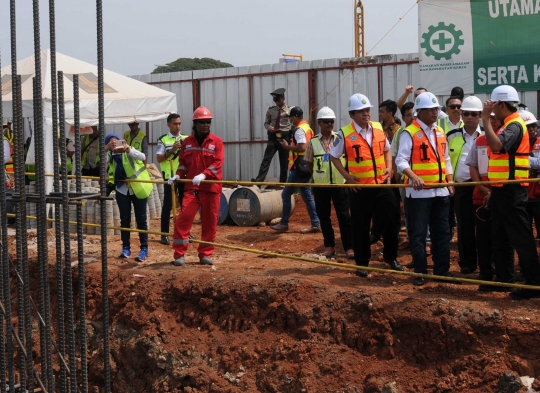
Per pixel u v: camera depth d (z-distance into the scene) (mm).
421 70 13633
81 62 14609
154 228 12656
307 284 7645
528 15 12789
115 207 11859
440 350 6531
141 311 8312
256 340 7508
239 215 12547
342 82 15797
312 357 7027
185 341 7879
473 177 7551
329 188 9391
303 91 16234
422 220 7578
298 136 11219
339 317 7148
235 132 17250
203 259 9156
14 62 5551
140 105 14297
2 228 5809
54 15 5371
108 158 9555
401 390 6453
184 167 9086
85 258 9617
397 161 7562
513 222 6738
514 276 7262
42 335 5766
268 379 7109
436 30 13445
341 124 15875
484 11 13086
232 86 17188
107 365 5766
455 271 8477
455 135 8539
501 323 6309
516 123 6684
